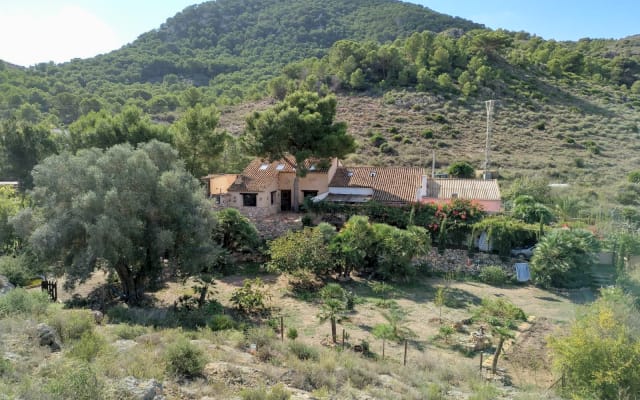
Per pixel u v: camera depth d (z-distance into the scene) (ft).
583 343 43.65
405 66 268.00
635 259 79.30
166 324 55.11
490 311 64.85
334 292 67.87
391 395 36.96
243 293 66.49
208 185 118.62
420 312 67.21
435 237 92.63
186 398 30.81
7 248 85.25
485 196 113.70
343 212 98.53
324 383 38.37
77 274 61.57
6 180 137.59
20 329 38.88
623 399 40.75
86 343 36.86
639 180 149.69
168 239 64.39
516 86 254.88
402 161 174.60
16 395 25.35
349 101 241.76
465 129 206.80
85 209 62.28
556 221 102.37
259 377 37.11
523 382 46.55
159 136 114.83
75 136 120.98
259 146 105.60
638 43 411.75
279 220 105.91
